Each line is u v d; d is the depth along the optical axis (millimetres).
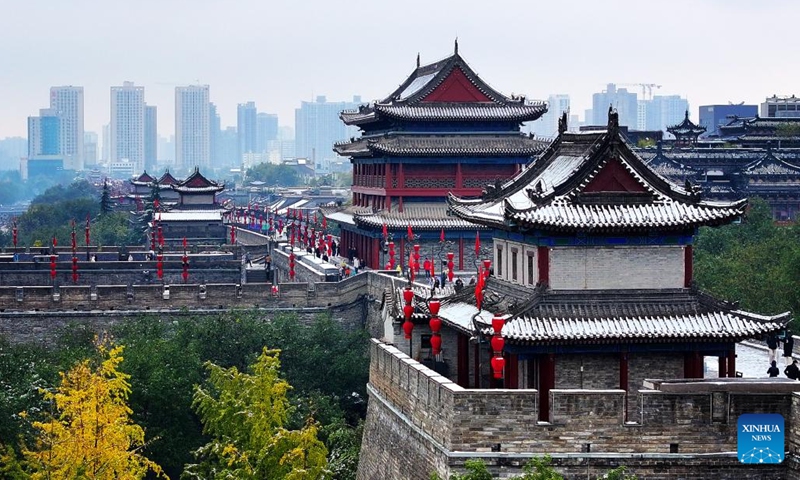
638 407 61969
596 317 66500
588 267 67812
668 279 68188
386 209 162125
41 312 141375
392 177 161750
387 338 86062
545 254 67562
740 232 176500
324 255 176750
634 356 67500
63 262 183375
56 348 135125
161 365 110688
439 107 161125
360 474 83375
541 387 66438
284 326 132500
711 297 67812
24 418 84250
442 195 161625
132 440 85750
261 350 129375
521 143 161125
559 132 77438
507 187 77438
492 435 61500
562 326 65750
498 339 63781
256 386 76562
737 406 61969
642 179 68688
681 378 67625
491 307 71562
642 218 67438
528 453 61375
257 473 70125
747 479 61875
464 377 77812
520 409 61500
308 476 68188
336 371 127625
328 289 146250
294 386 125312
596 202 68000
